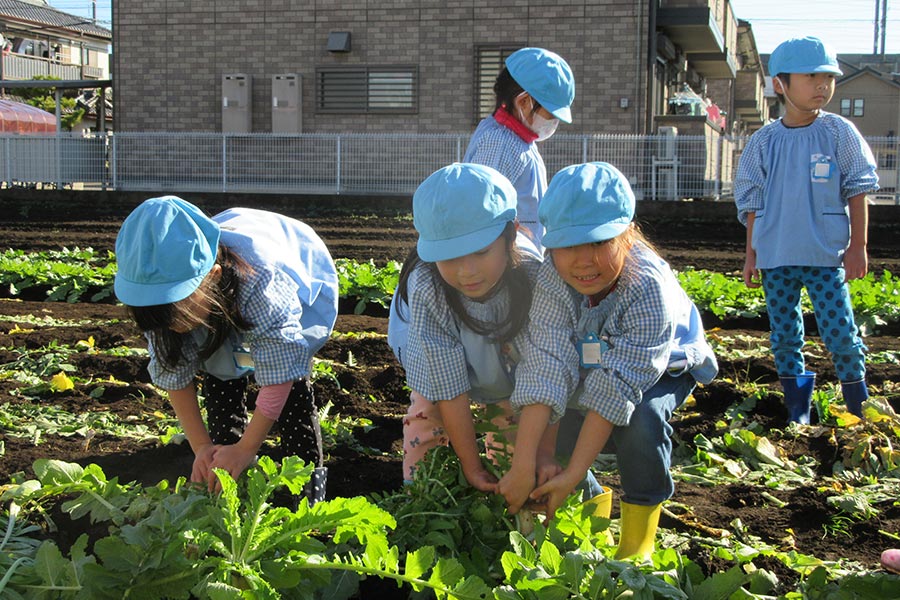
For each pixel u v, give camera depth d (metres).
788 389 5.11
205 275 3.11
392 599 3.13
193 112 22.78
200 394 5.33
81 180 22.78
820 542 3.67
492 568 3.05
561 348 3.19
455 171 3.05
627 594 2.70
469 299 3.30
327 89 22.14
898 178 18.86
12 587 2.85
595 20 20.72
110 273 9.91
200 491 3.29
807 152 4.96
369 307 9.04
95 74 52.19
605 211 2.97
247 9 22.25
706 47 24.52
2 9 49.59
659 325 3.15
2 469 4.19
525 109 4.47
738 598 2.79
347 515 2.86
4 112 29.33
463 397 3.32
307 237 3.94
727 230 16.61
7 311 8.54
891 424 4.69
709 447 4.72
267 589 2.72
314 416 3.87
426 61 21.61
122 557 2.77
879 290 8.31
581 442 3.19
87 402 5.46
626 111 20.77
